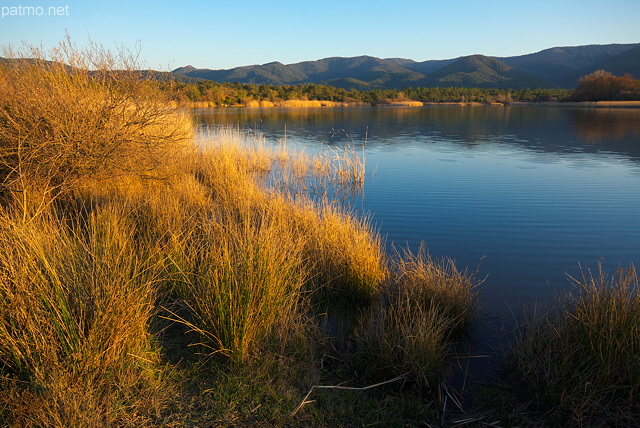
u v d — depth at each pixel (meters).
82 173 6.26
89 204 6.28
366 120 40.22
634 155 17.19
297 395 2.94
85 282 3.10
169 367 3.04
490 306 4.70
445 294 4.35
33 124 5.76
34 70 6.36
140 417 2.54
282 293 3.87
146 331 3.23
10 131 5.70
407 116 47.50
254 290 3.42
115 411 2.50
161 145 7.90
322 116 45.94
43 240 3.45
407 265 5.22
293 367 3.22
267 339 3.41
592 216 8.38
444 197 10.20
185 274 4.00
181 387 2.86
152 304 3.59
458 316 4.11
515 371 3.50
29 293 2.82
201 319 3.36
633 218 8.22
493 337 4.07
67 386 2.51
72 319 2.84
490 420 2.96
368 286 4.70
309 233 5.88
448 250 6.56
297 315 4.00
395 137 25.16
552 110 60.81
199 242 5.16
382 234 7.35
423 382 3.32
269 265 3.69
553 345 3.49
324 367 3.43
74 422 2.31
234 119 36.69
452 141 23.08
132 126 7.03
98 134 6.27
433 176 12.96
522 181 12.03
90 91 6.77
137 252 4.47
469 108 71.56
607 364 3.10
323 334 3.86
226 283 3.39
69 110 6.06
